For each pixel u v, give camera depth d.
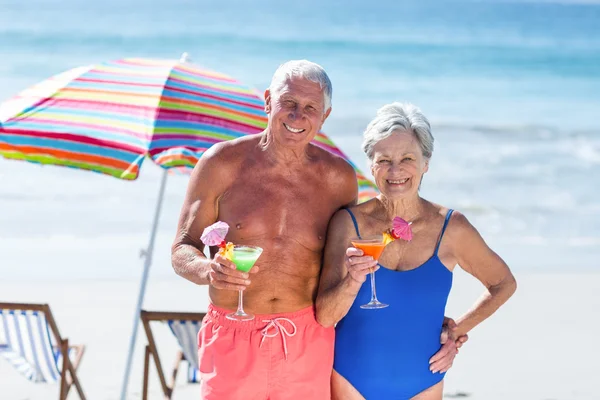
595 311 9.47
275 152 3.75
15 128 4.56
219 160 3.76
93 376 7.08
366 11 41.09
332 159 3.89
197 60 29.22
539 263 11.78
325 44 32.72
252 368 3.66
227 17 37.38
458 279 10.23
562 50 33.16
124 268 10.96
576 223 14.04
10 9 35.84
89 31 32.16
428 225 3.77
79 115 4.68
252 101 5.11
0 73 25.41
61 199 14.08
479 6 43.91
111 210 13.70
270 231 3.73
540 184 16.58
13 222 12.97
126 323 8.66
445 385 7.10
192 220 3.76
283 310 3.74
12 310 5.20
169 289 10.01
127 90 4.88
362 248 3.43
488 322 9.00
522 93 26.28
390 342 3.69
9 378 6.98
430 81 27.58
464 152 19.23
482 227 13.90
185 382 7.04
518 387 7.09
